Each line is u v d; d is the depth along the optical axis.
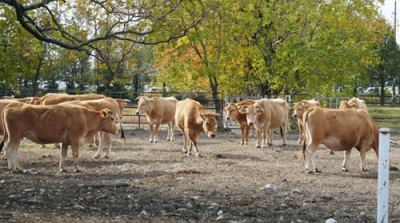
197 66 30.00
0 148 13.64
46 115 13.27
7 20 15.59
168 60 30.38
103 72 36.12
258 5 29.84
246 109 20.59
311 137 13.84
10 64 23.89
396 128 31.03
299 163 15.98
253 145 21.69
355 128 14.03
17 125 13.12
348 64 30.30
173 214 9.04
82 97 20.75
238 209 9.63
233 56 28.86
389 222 8.87
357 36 32.06
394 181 12.83
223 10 20.41
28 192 10.56
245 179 12.69
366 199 10.59
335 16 29.59
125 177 12.88
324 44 29.34
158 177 12.86
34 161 15.67
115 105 17.31
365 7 32.59
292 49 28.34
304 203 10.15
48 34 13.63
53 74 39.66
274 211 9.52
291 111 29.45
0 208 8.98
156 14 11.62
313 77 29.61
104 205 9.66
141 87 49.12
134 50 18.75
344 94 31.11
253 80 31.55
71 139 13.57
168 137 23.66
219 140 23.70
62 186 11.38
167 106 23.09
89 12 14.38
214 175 13.24
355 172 14.17
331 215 9.28
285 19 29.03
